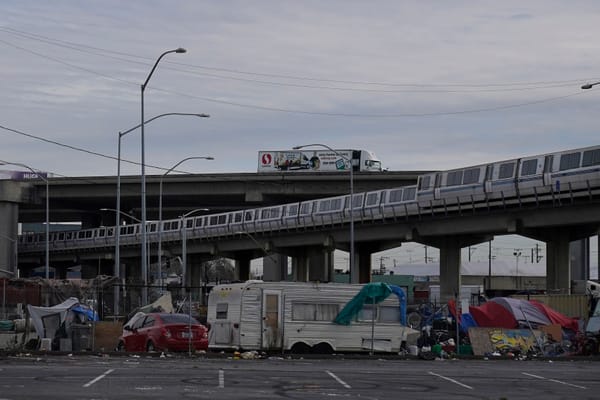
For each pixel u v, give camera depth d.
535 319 39.88
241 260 114.25
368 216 79.88
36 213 141.00
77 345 36.06
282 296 34.41
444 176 71.19
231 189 106.44
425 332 40.06
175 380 23.08
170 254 111.94
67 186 113.00
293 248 98.25
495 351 38.38
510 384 24.62
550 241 69.00
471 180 67.88
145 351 34.84
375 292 35.03
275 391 20.94
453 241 77.56
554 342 39.22
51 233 132.38
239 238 99.81
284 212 91.44
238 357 33.34
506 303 40.06
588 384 25.12
